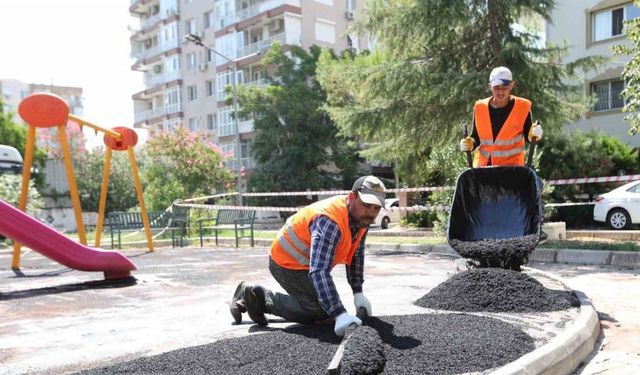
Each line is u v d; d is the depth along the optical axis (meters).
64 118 8.01
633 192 14.20
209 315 4.50
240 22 38.19
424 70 12.38
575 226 16.42
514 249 4.73
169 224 14.98
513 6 12.63
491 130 5.43
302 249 3.46
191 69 43.66
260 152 31.45
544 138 13.86
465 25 12.89
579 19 21.12
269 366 2.75
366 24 13.79
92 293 5.84
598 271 7.05
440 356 2.86
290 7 35.66
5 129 31.61
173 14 44.47
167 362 2.86
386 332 3.30
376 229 19.92
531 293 4.37
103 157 30.41
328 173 32.12
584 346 3.53
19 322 4.45
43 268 8.54
